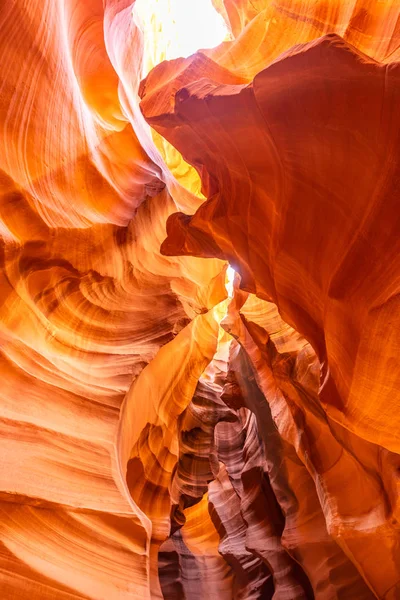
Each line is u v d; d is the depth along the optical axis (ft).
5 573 14.01
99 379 20.47
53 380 18.66
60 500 16.39
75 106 20.71
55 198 19.17
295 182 14.32
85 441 18.53
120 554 17.42
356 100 11.34
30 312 18.20
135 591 16.89
